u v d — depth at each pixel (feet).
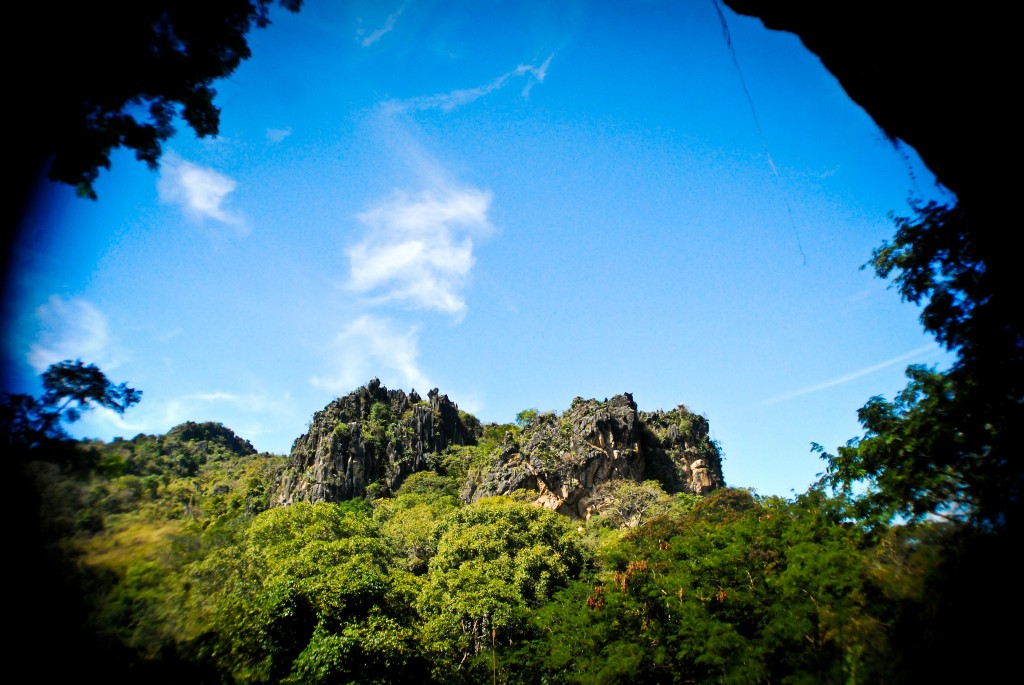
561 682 93.91
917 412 41.73
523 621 110.11
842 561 53.83
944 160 28.12
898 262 40.45
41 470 26.55
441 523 169.27
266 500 295.28
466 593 114.11
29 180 25.11
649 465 335.88
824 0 28.60
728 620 75.10
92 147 29.09
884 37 27.09
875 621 44.62
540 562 136.15
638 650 80.48
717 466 365.81
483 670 99.45
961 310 35.83
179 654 35.50
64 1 25.88
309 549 117.39
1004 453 32.83
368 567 113.29
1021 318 29.99
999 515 33.12
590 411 311.27
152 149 34.04
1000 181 25.89
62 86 26.61
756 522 90.07
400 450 372.17
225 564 65.46
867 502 48.78
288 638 72.49
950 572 35.88
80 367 27.07
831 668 51.03
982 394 34.40
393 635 77.87
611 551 128.26
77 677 26.71
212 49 35.22
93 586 30.42
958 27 24.07
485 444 365.81
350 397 416.67
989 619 31.27
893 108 29.35
